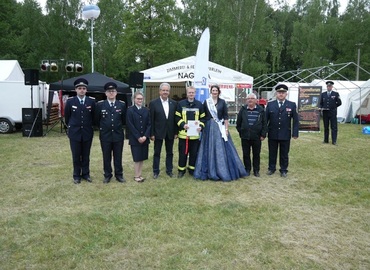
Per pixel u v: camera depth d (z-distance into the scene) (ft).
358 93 60.29
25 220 13.98
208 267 10.59
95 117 19.53
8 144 32.94
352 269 10.57
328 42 123.44
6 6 111.04
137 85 37.96
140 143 19.40
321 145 34.09
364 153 29.76
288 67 139.33
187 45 110.93
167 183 19.60
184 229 13.26
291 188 19.12
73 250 11.52
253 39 88.48
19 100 41.11
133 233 12.85
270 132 21.57
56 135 39.63
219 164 20.35
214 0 106.11
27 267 10.48
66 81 40.06
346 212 15.38
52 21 100.94
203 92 23.71
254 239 12.48
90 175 21.30
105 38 108.17
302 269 10.53
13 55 105.19
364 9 115.14
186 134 20.40
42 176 20.98
